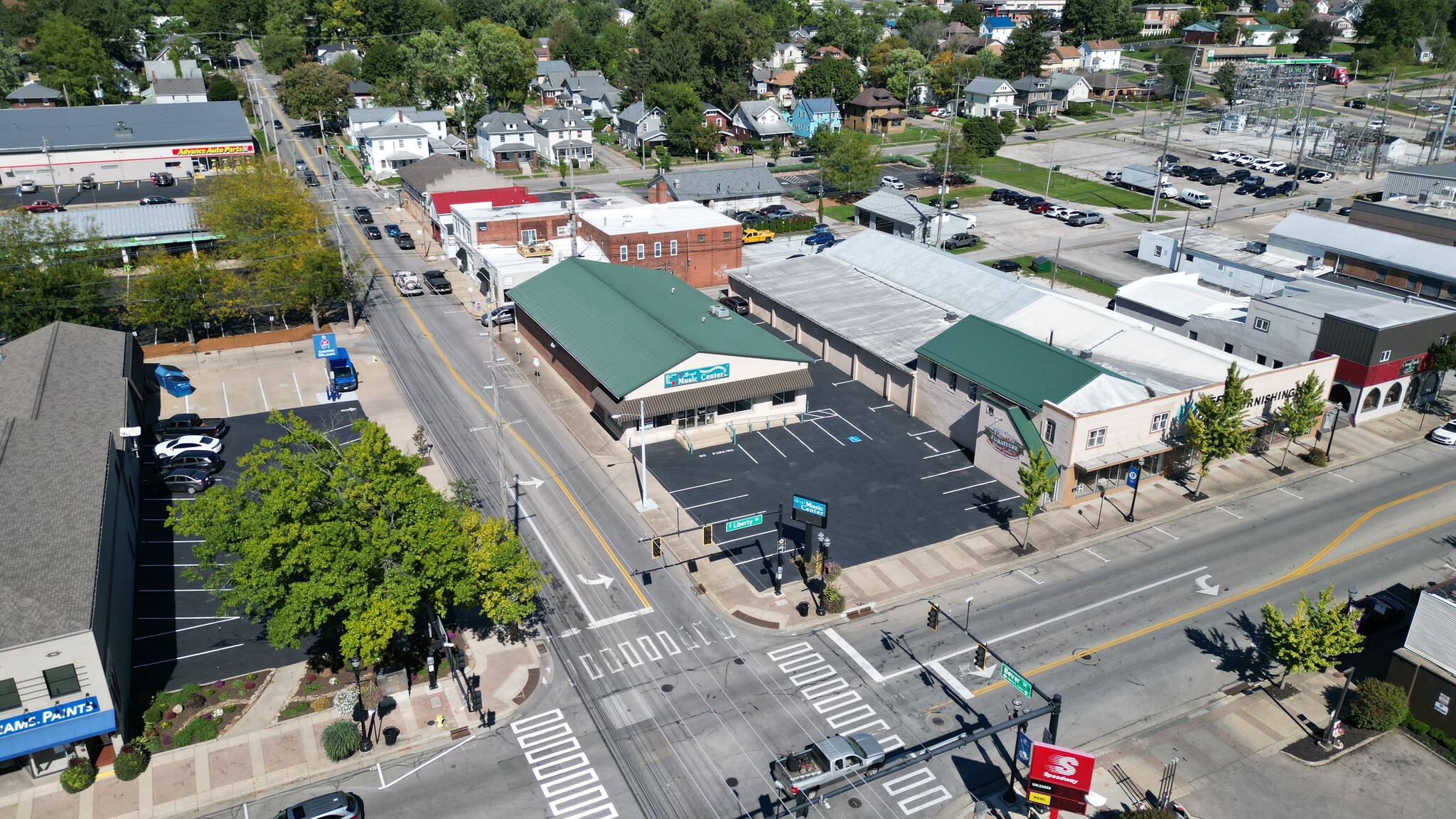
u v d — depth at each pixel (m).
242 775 40.69
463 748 42.47
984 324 72.12
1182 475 66.12
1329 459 68.62
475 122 182.50
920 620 51.00
